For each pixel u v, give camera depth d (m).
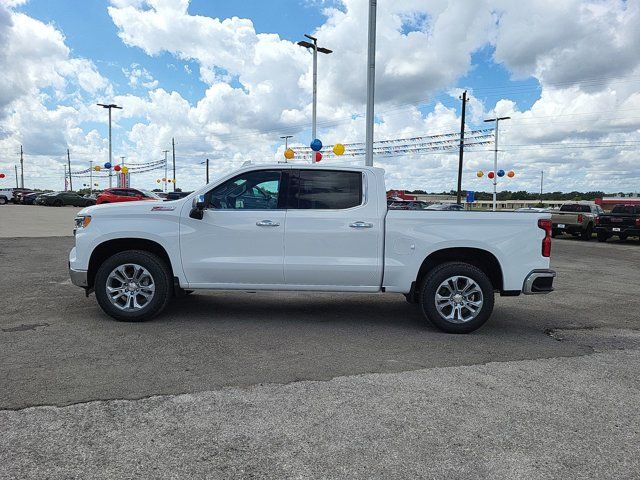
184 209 5.91
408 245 5.76
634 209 21.33
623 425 3.42
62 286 8.01
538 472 2.81
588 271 11.89
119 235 5.85
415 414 3.52
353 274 5.78
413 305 7.29
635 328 6.19
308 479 2.70
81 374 4.13
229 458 2.89
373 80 16.11
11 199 55.53
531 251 5.77
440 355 4.91
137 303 5.93
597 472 2.83
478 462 2.91
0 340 5.05
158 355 4.67
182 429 3.23
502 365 4.64
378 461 2.89
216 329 5.67
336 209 5.84
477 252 5.92
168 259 6.02
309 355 4.80
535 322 6.46
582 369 4.56
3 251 12.53
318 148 21.53
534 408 3.67
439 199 60.44
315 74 25.48
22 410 3.44
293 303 7.26
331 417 3.44
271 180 5.96
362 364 4.57
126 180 54.66
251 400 3.70
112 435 3.13
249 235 5.80
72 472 2.71
